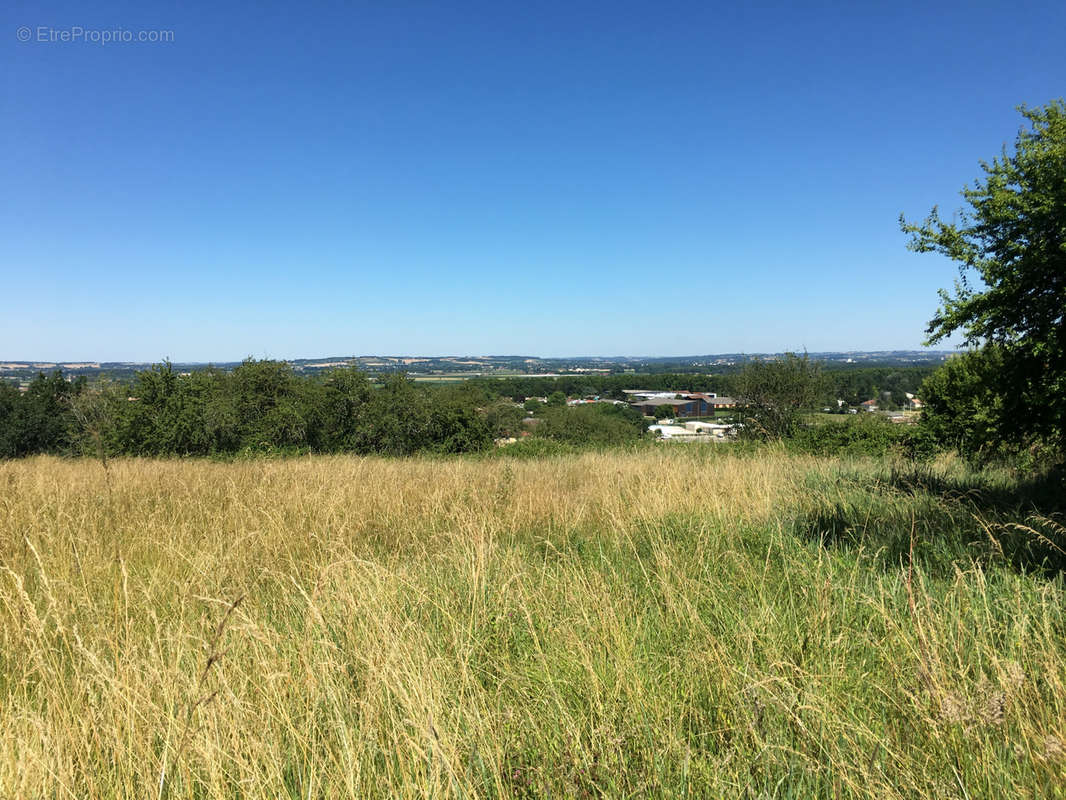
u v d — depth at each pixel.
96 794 2.13
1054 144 6.66
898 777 2.16
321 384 25.25
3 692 2.90
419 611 3.82
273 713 2.53
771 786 2.17
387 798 2.08
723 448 17.03
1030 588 3.85
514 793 2.21
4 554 4.85
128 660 2.80
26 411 34.19
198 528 6.05
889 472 9.37
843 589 3.81
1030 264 6.55
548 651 3.28
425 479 9.95
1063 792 2.04
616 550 5.48
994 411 8.28
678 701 2.78
